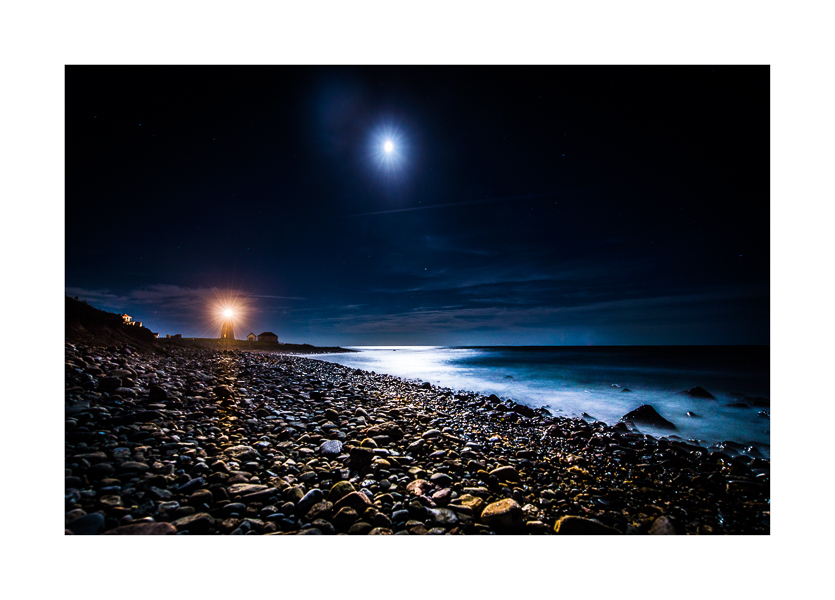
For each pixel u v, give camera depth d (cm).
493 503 319
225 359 1462
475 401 1077
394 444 507
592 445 614
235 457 377
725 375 1869
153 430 403
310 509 292
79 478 285
